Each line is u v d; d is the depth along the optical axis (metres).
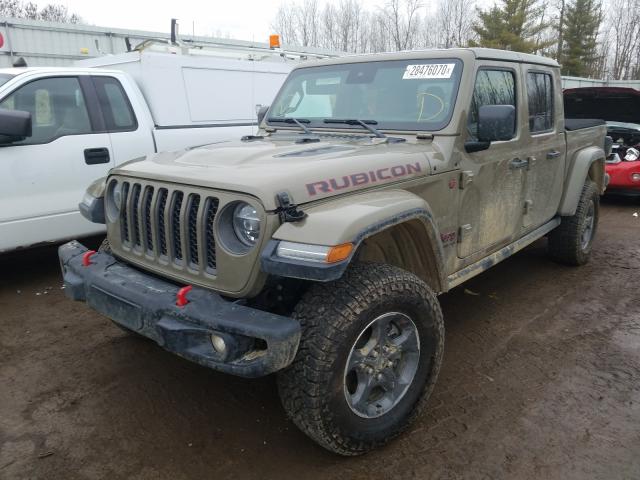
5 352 3.71
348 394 2.46
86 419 2.94
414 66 3.57
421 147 3.16
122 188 2.94
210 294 2.38
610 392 3.22
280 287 2.54
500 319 4.27
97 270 2.80
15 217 4.66
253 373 2.16
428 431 2.84
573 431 2.84
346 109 3.74
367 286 2.41
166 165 2.85
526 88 4.03
